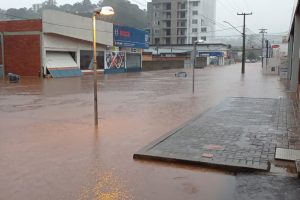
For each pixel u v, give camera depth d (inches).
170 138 346.9
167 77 1478.8
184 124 418.9
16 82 1128.8
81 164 276.5
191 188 227.9
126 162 281.4
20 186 231.8
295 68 862.5
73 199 211.3
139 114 517.0
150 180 242.1
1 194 219.6
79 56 1563.7
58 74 1403.8
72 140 354.9
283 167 261.7
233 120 444.8
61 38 1451.8
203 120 444.8
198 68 2709.2
